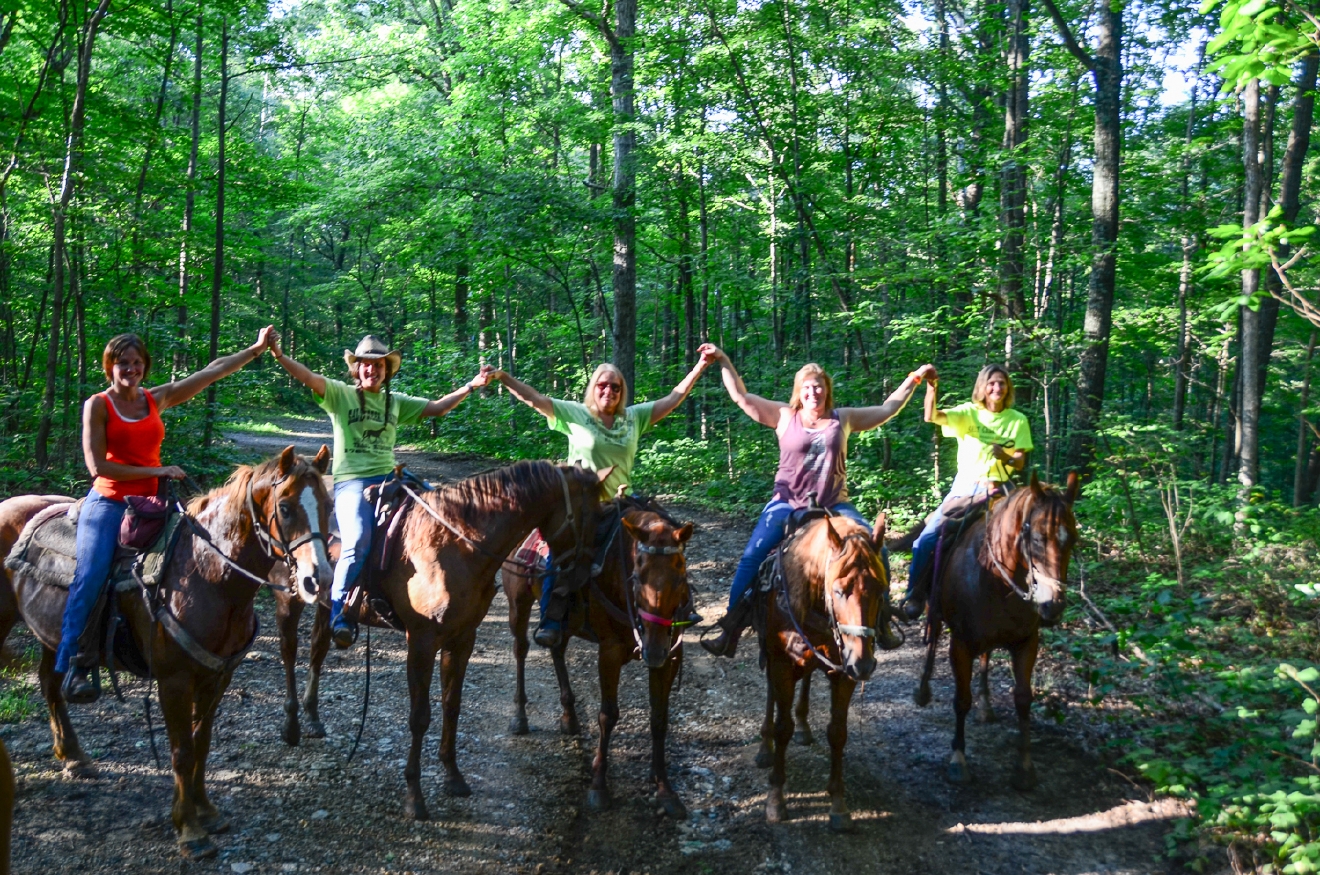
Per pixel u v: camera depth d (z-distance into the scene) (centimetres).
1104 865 457
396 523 515
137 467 446
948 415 616
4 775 162
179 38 1462
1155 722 595
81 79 1139
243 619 452
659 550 460
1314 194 1664
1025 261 1220
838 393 1406
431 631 493
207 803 457
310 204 2108
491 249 1791
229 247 1706
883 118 1658
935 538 622
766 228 1973
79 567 437
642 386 2241
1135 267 1630
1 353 1497
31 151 1210
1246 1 422
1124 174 1627
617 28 1705
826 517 472
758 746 602
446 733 519
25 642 691
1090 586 827
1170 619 580
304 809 486
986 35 1747
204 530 445
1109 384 2633
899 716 649
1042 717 632
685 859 466
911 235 1272
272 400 3506
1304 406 1622
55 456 1241
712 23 1566
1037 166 1576
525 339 2642
